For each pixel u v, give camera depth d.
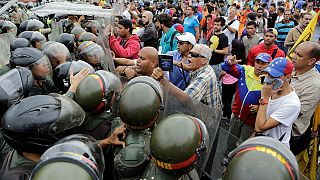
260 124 2.74
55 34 5.75
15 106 1.48
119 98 2.03
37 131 1.39
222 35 6.31
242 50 5.89
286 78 2.68
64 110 1.48
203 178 1.96
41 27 5.05
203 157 1.78
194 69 3.12
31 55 2.48
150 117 1.80
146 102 1.79
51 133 1.42
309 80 3.19
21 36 3.79
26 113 1.42
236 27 7.63
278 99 2.71
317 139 3.47
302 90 3.18
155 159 1.49
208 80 3.00
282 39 8.55
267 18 11.62
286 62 2.66
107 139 2.00
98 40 4.10
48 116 1.42
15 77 2.06
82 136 1.42
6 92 1.93
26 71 2.15
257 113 2.89
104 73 2.19
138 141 1.83
